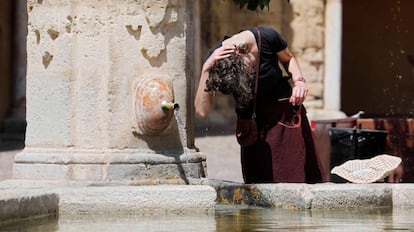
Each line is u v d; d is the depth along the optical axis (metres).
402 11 47.34
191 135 16.59
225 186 14.68
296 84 15.27
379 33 47.50
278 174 15.45
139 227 11.92
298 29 38.28
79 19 15.88
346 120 19.47
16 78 36.50
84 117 15.84
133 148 15.80
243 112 15.41
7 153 30.89
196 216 13.12
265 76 15.12
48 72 16.09
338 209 13.84
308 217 13.02
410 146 18.78
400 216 13.09
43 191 12.98
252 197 14.45
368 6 47.56
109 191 13.33
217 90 14.53
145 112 15.61
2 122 36.06
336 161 18.70
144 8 15.93
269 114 15.49
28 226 11.93
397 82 47.34
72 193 13.24
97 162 15.62
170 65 16.19
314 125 19.39
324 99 38.59
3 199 12.06
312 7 38.38
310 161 15.61
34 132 16.19
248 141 15.42
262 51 15.08
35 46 16.28
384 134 18.55
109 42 15.81
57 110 15.98
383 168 15.52
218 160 29.95
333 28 38.44
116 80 15.82
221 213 13.48
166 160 15.82
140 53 15.97
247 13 37.81
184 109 16.31
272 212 13.59
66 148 15.87
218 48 14.73
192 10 16.72
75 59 15.93
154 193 13.39
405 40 47.25
